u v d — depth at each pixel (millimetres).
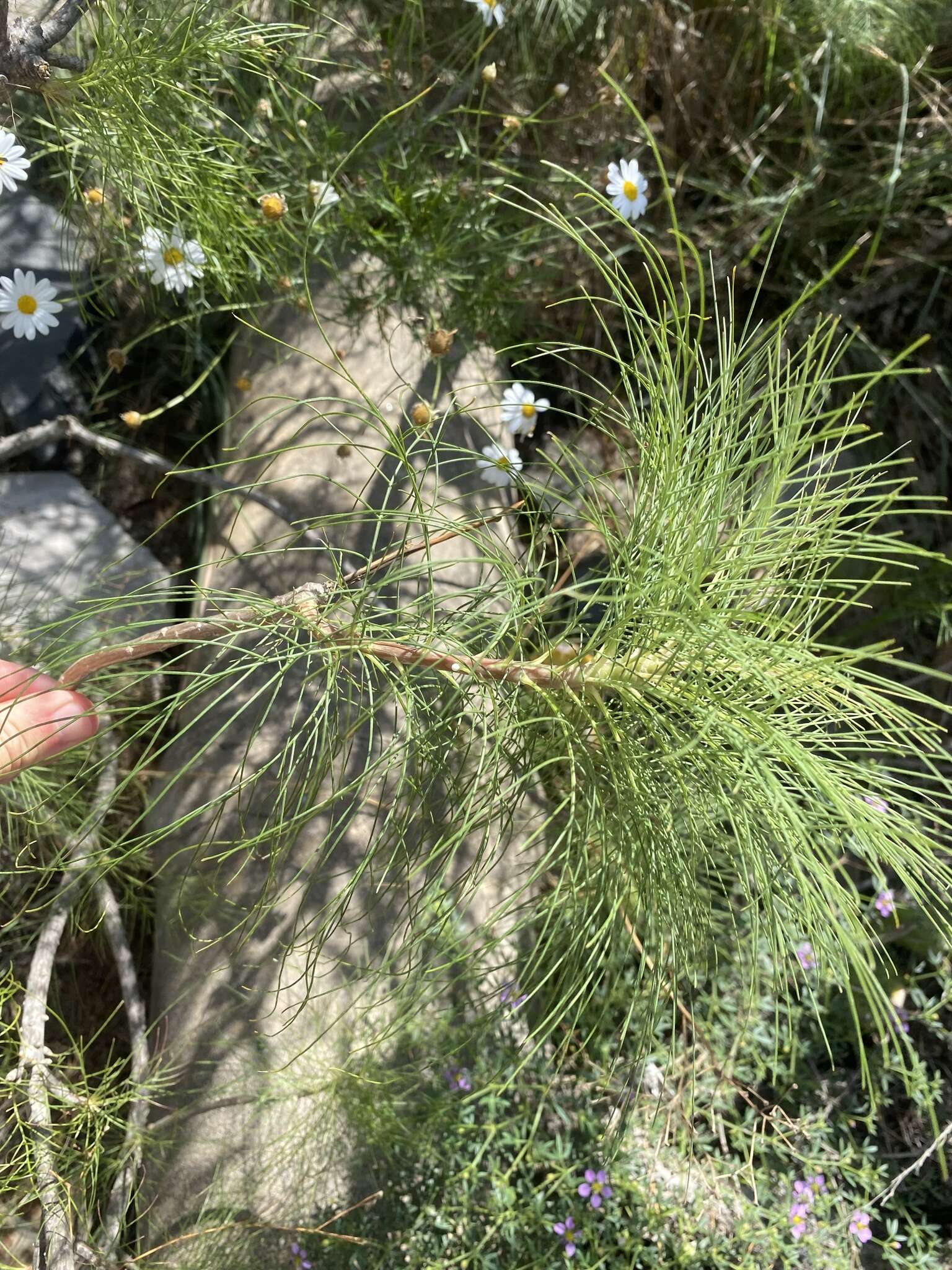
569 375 651
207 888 478
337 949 476
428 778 292
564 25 633
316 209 507
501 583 286
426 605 281
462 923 473
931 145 675
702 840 282
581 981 301
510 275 597
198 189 466
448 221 538
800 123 694
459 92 563
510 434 604
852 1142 490
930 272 711
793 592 281
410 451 303
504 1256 455
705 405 341
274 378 588
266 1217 454
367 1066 428
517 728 274
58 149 439
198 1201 457
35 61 382
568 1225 442
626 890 294
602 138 652
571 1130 473
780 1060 515
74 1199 450
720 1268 459
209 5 419
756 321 690
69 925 510
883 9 637
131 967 483
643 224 638
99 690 485
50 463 583
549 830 472
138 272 546
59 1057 443
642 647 269
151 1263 442
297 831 271
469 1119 464
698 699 260
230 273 521
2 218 567
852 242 693
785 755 245
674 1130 479
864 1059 240
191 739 505
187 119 467
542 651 288
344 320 594
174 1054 472
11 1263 438
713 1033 496
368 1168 467
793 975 293
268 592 528
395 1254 444
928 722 262
